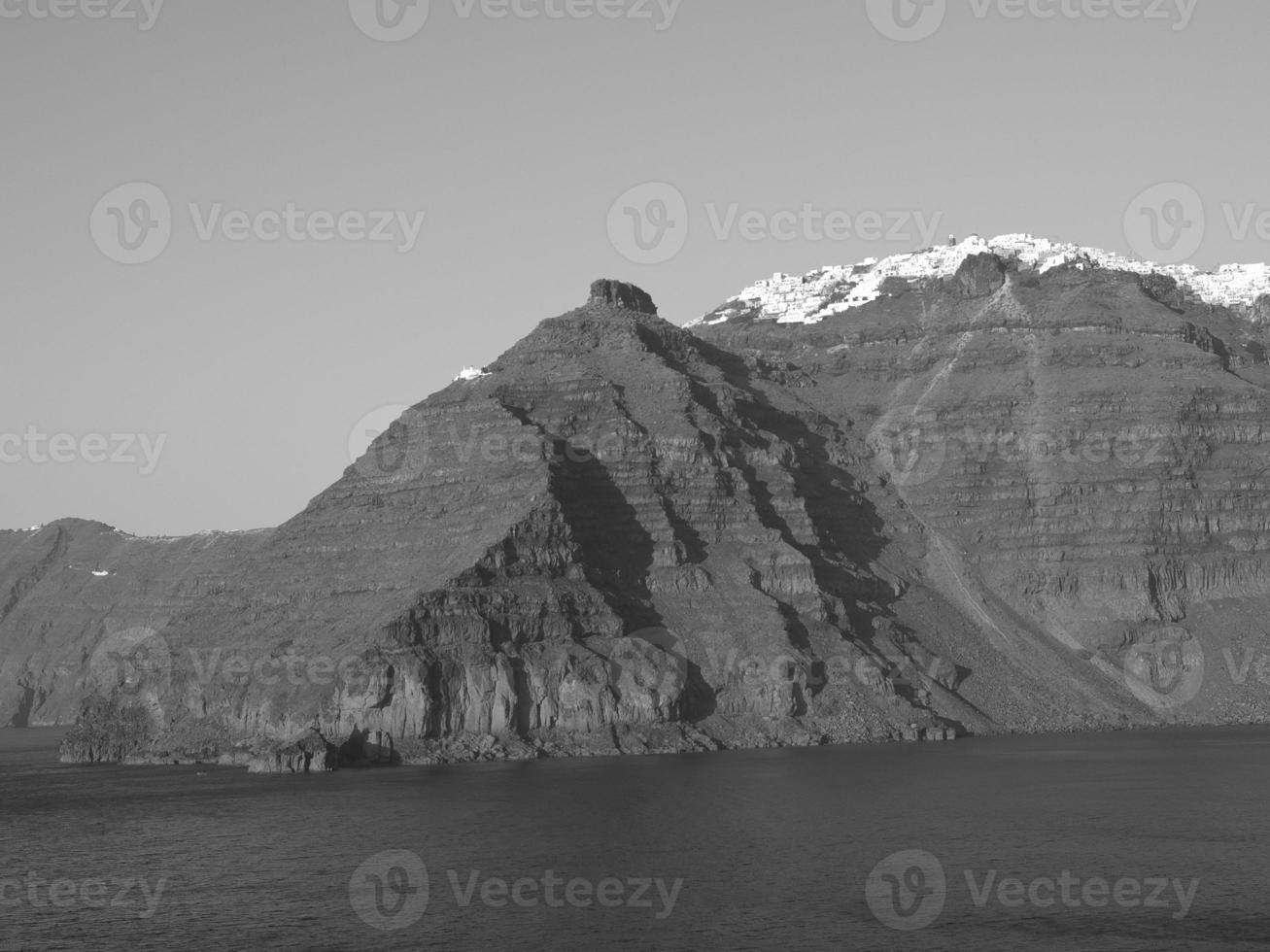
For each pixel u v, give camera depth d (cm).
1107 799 19588
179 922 14325
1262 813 18488
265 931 13912
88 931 14138
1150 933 13288
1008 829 17588
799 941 13162
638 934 13475
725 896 14625
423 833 17925
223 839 18262
